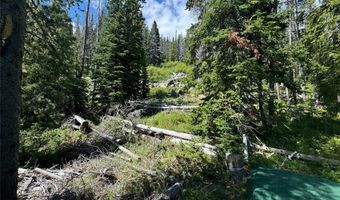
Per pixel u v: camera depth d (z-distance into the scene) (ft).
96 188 23.25
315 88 42.19
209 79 33.14
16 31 16.02
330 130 38.58
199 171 27.91
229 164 26.66
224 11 33.65
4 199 15.83
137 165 28.25
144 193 23.47
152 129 41.65
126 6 71.36
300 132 37.19
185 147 32.94
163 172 26.43
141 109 57.52
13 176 16.30
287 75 35.73
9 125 15.93
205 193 24.07
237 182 25.75
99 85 65.26
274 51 31.89
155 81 128.57
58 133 41.88
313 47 41.39
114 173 26.12
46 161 34.22
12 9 15.75
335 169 28.37
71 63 41.09
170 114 50.06
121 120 45.62
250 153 30.60
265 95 34.76
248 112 32.60
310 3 42.55
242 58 31.94
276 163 29.63
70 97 51.60
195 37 35.83
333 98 39.04
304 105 44.75
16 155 16.51
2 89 15.55
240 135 30.83
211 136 31.60
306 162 29.99
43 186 24.39
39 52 31.63
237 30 34.06
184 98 72.54
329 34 38.91
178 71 156.97
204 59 35.78
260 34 31.81
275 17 33.37
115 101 62.59
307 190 21.44
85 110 58.80
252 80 33.71
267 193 21.68
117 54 65.67
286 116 42.22
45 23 28.45
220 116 30.22
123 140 39.40
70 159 34.99
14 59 15.97
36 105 38.83
